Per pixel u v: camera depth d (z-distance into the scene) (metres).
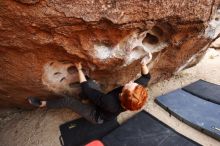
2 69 2.88
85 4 2.28
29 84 3.19
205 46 4.25
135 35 2.86
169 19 2.85
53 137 3.98
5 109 4.47
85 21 2.38
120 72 3.56
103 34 2.64
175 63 4.22
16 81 3.12
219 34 3.88
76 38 2.60
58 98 3.65
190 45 3.75
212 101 4.51
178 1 2.69
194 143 3.71
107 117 3.09
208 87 4.90
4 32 2.35
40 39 2.46
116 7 2.40
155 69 4.20
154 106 4.50
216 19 3.38
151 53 3.40
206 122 4.02
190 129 4.03
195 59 4.68
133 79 3.96
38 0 2.12
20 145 3.91
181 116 4.16
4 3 2.10
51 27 2.36
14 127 4.21
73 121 4.17
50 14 2.24
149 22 2.71
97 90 3.00
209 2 2.94
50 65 2.99
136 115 4.23
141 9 2.54
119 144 3.76
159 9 2.64
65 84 3.52
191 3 2.79
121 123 4.19
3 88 3.37
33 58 2.74
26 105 4.14
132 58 3.17
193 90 4.82
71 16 2.30
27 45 2.53
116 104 2.78
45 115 4.32
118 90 2.77
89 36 2.62
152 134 3.89
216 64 5.83
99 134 4.00
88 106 3.21
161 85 5.03
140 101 2.56
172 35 3.20
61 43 2.58
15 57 2.69
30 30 2.36
